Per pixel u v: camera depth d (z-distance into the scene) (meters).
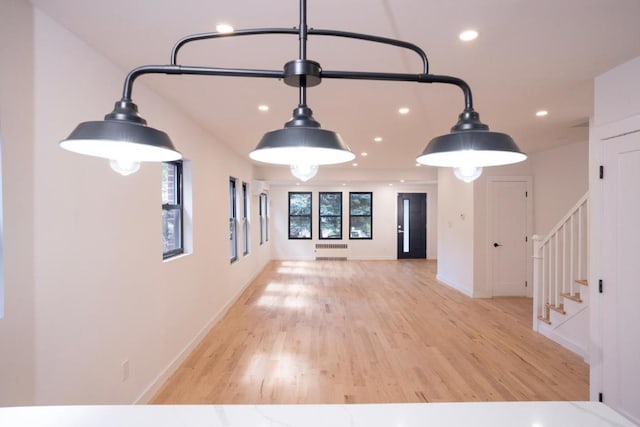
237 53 2.14
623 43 2.03
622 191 2.33
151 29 1.84
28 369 1.57
